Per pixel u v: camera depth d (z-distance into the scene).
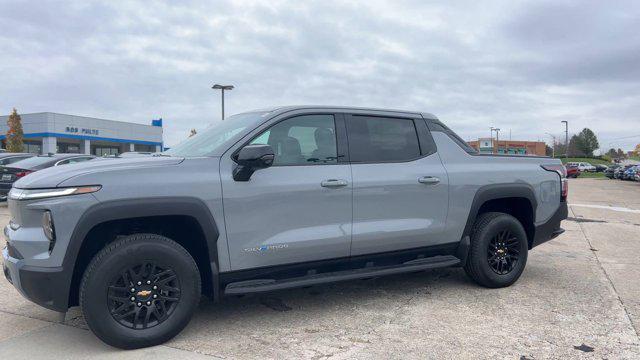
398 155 4.73
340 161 4.41
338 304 4.66
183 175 3.73
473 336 3.87
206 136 4.49
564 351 3.60
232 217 3.85
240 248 3.90
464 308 4.55
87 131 43.84
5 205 12.91
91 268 3.41
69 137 42.22
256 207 3.94
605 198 18.81
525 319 4.25
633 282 5.50
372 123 4.70
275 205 4.01
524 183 5.32
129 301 3.52
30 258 3.37
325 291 5.08
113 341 3.47
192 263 3.72
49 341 3.73
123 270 3.47
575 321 4.21
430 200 4.76
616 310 4.50
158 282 3.61
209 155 3.96
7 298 4.77
